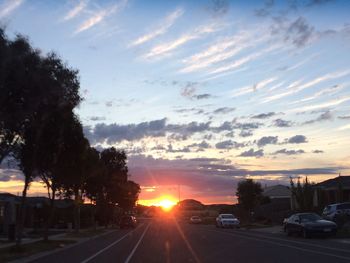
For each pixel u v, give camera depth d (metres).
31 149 27.22
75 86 24.84
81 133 31.36
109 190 68.75
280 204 73.69
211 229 53.75
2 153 24.50
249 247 26.50
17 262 21.42
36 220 57.25
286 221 37.22
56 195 40.78
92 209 61.28
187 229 54.34
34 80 21.20
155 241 33.69
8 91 20.86
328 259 19.22
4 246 28.55
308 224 33.22
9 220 45.06
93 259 21.95
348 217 38.25
